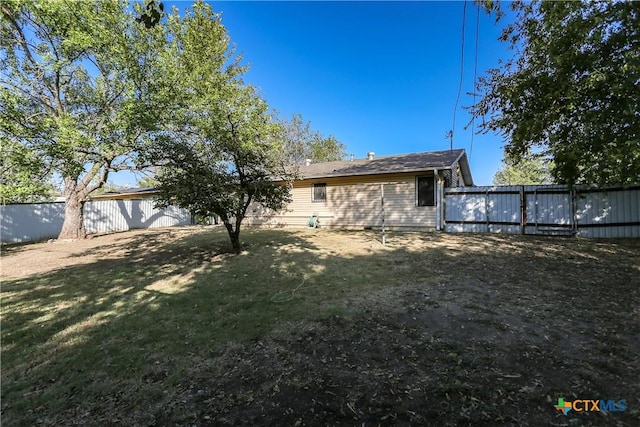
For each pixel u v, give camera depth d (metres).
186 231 15.09
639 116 5.59
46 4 9.26
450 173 13.08
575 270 5.62
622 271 5.43
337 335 3.32
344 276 5.66
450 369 2.62
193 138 11.08
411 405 2.19
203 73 14.09
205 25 15.86
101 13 10.03
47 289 5.33
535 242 8.77
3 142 8.40
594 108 6.33
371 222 13.62
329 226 14.78
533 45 6.73
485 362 2.70
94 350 3.11
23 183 8.90
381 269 6.11
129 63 10.43
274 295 4.72
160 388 2.47
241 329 3.53
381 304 4.19
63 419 2.15
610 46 5.73
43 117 9.96
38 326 3.72
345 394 2.34
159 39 11.52
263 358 2.90
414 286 4.94
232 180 7.79
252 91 14.23
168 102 11.03
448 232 11.62
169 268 6.79
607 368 2.57
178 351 3.06
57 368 2.80
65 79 11.82
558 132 6.97
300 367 2.73
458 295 4.45
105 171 12.49
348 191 14.28
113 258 8.31
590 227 9.57
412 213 12.61
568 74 6.15
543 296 4.31
